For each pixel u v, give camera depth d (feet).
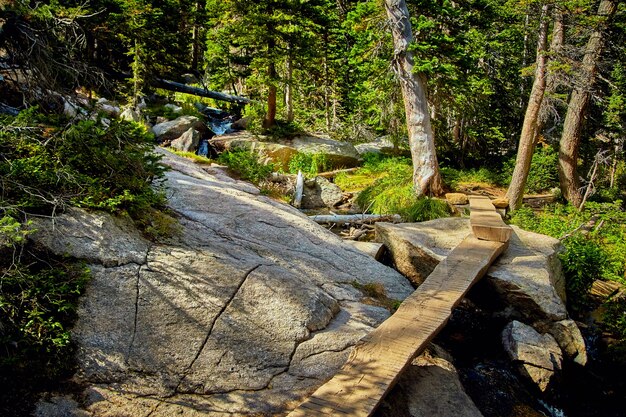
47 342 14.01
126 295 16.08
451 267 24.85
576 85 54.03
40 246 15.78
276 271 19.75
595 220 45.91
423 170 50.11
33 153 17.74
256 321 17.13
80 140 18.11
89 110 19.89
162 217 20.74
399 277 26.07
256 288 18.26
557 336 23.77
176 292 16.89
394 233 31.14
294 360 16.30
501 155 83.92
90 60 25.59
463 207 46.73
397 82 55.93
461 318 26.48
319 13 67.77
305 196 52.19
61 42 21.08
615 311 27.17
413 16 55.26
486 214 34.42
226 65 74.90
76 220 17.15
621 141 73.82
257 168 44.96
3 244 14.90
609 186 77.00
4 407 12.48
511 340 22.67
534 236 31.76
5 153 17.43
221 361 15.44
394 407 15.72
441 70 49.37
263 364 15.83
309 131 81.30
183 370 14.84
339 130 86.69
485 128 77.51
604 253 32.89
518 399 19.97
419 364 18.34
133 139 20.02
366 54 56.49
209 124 75.20
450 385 17.58
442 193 50.75
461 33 59.16
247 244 22.66
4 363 13.16
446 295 21.38
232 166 43.04
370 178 64.39
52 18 20.04
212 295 17.34
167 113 69.77
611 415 21.20
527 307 24.77
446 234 31.60
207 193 27.12
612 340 26.71
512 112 84.99
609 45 57.00
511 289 25.12
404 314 19.47
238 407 14.19
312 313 18.35
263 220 26.20
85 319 14.96
